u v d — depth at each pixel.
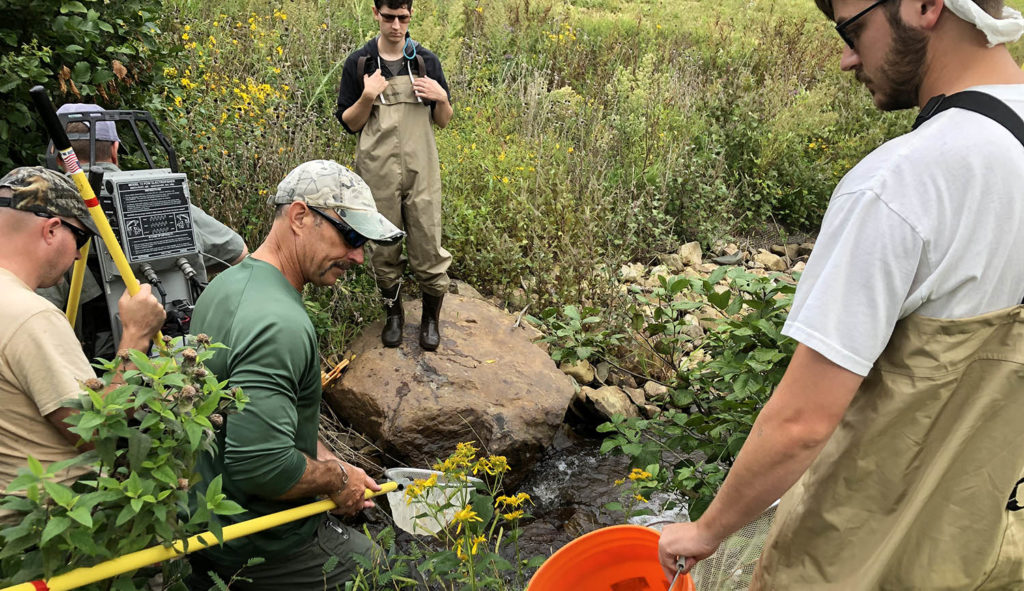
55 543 1.74
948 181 1.16
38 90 1.92
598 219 5.67
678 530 1.54
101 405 1.72
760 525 1.95
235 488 2.35
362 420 4.02
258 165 4.75
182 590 2.00
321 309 4.33
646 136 6.72
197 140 4.70
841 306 1.21
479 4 9.15
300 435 2.44
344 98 4.09
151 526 1.89
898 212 1.17
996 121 1.18
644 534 1.76
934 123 1.21
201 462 2.39
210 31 6.71
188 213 2.88
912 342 1.23
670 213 6.48
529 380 4.21
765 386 2.98
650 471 2.89
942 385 1.23
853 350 1.20
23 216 2.12
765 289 3.04
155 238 2.80
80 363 2.10
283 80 6.33
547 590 1.73
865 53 1.32
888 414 1.27
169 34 6.12
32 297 2.07
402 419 3.89
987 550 1.29
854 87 8.22
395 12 3.87
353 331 4.50
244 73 6.33
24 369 2.02
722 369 3.02
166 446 1.81
